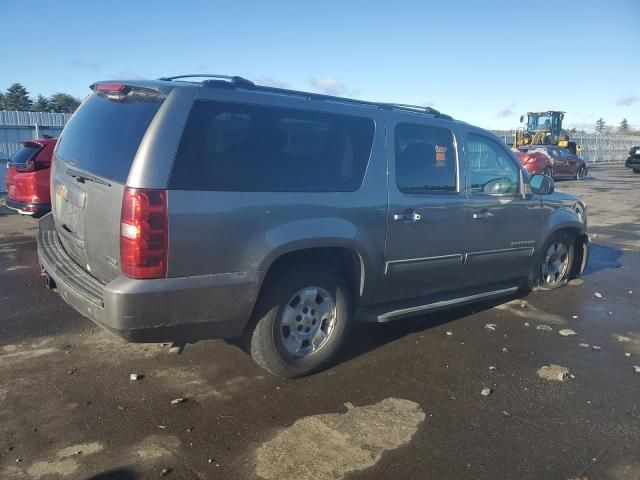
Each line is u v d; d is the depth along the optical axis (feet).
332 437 10.66
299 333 13.04
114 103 12.37
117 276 10.91
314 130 12.89
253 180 11.64
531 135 113.60
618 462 10.07
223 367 13.58
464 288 17.33
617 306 19.79
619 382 13.51
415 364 14.21
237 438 10.52
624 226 40.06
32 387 12.29
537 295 20.90
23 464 9.53
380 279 14.26
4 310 17.34
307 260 13.15
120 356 14.06
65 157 13.56
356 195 13.37
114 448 10.07
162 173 10.45
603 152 158.61
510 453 10.27
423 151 15.21
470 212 16.30
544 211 19.43
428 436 10.78
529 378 13.57
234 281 11.33
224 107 11.41
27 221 35.63
